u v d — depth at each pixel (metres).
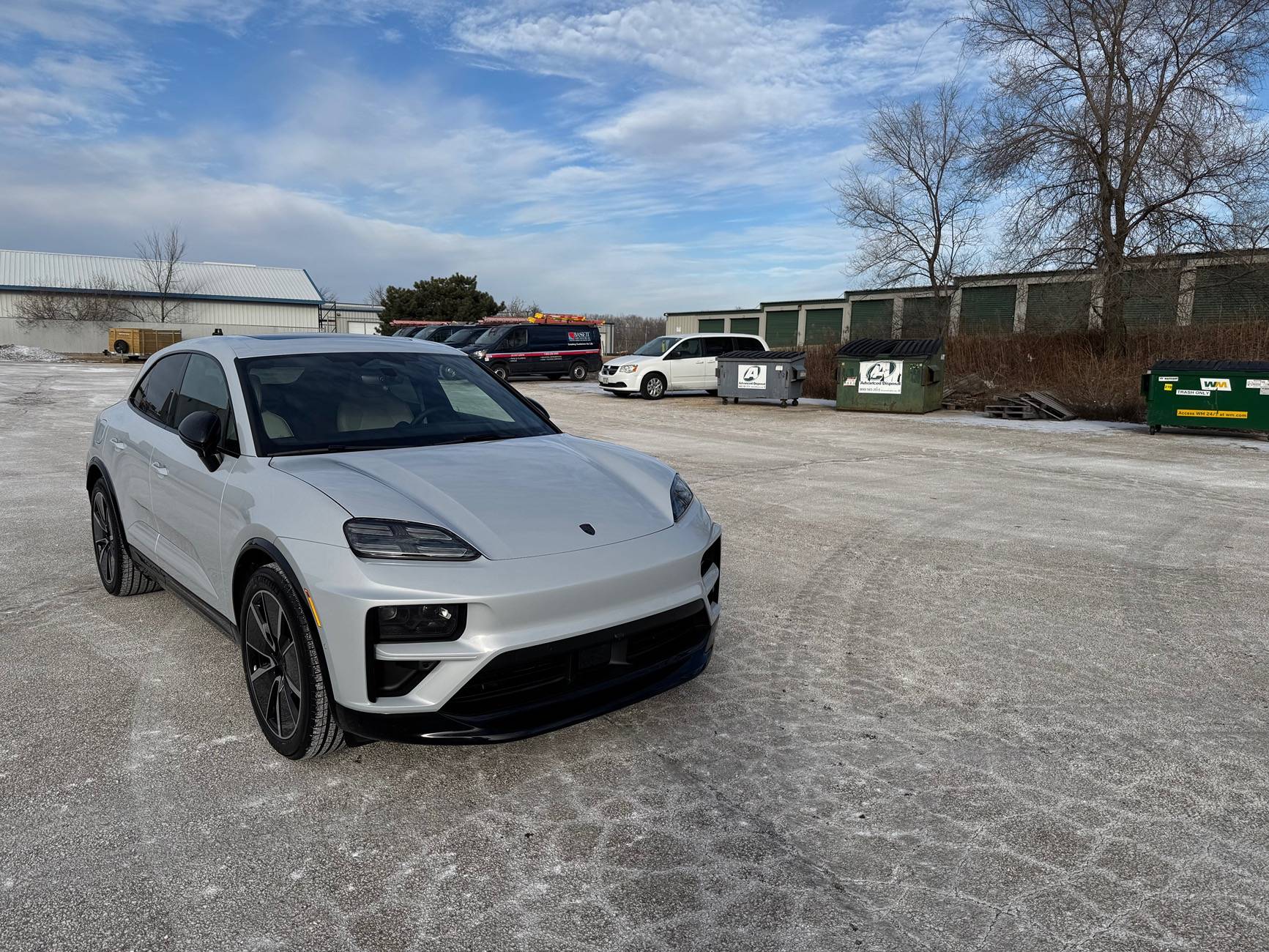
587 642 2.62
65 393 19.38
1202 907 2.13
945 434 13.95
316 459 3.08
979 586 5.08
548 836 2.44
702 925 2.06
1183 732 3.14
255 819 2.51
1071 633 4.23
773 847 2.39
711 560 3.21
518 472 3.11
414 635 2.47
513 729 2.50
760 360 19.34
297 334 4.08
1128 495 8.27
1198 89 18.34
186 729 3.09
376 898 2.15
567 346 27.84
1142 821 2.54
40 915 2.07
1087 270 19.78
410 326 34.75
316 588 2.53
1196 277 19.81
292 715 2.80
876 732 3.12
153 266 59.72
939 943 1.99
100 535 4.67
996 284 26.53
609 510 2.95
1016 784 2.76
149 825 2.47
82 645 3.92
